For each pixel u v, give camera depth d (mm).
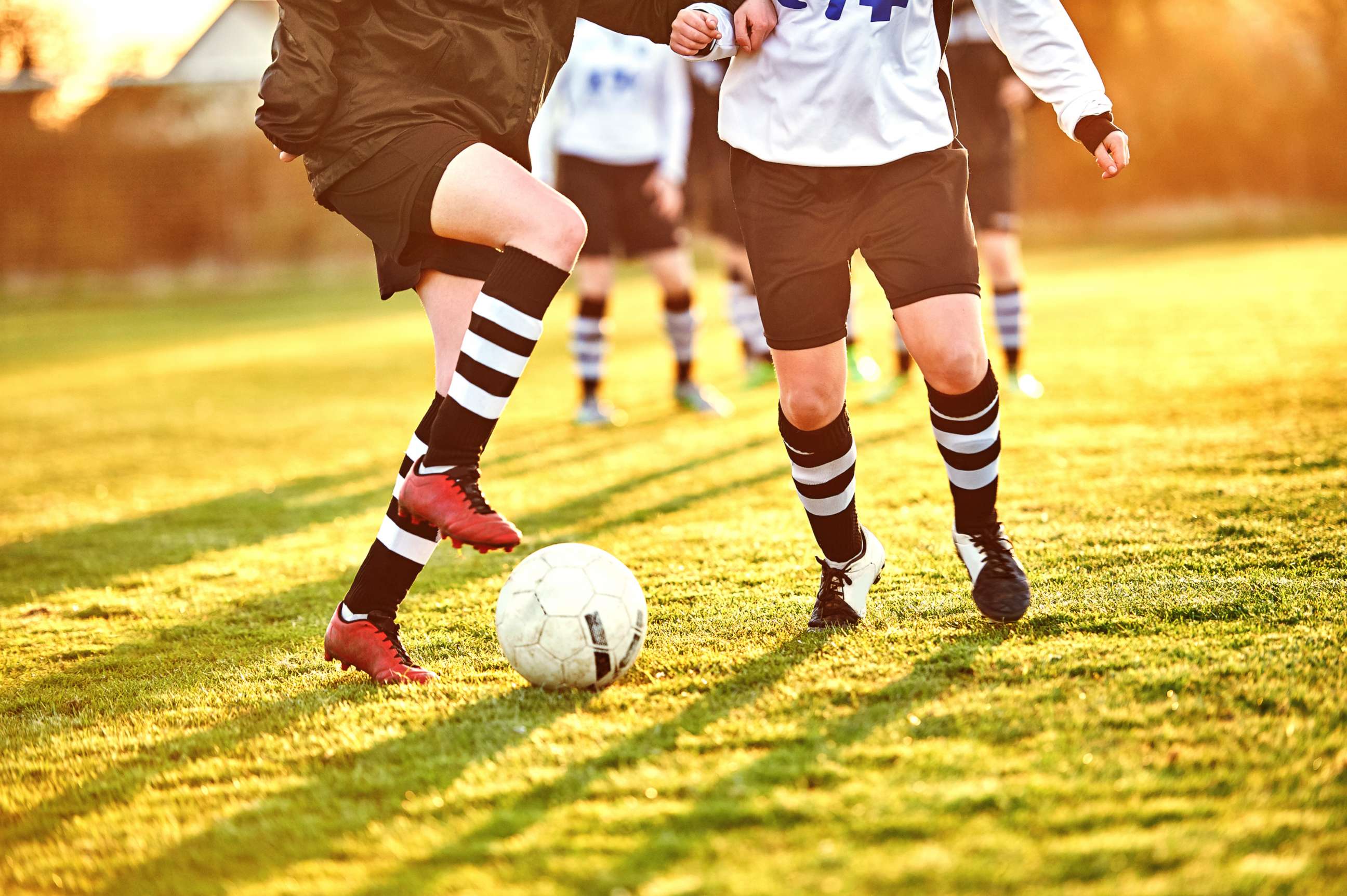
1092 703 7711
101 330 58781
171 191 79062
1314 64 81812
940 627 9797
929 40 9148
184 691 9742
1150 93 82438
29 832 7004
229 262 80375
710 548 13625
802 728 7633
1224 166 82688
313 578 13883
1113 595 10320
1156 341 29812
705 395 25391
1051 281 51500
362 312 63188
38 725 9047
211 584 13812
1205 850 5730
